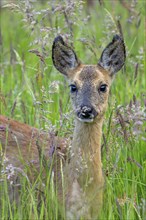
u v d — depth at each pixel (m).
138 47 19.02
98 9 21.05
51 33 14.40
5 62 17.47
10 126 13.13
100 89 12.34
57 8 14.45
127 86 15.81
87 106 11.92
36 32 14.74
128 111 13.41
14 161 12.64
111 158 13.03
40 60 13.64
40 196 12.05
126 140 13.12
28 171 12.44
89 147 12.01
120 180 12.80
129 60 16.44
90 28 19.72
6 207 11.77
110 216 11.66
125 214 12.05
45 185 12.15
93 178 11.92
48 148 12.87
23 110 14.49
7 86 16.67
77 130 12.06
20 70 17.38
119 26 15.16
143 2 18.84
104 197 12.22
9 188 12.25
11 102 15.40
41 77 14.03
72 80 12.52
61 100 14.37
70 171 12.01
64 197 11.80
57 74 16.38
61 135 13.14
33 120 14.38
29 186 11.80
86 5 21.58
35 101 13.30
